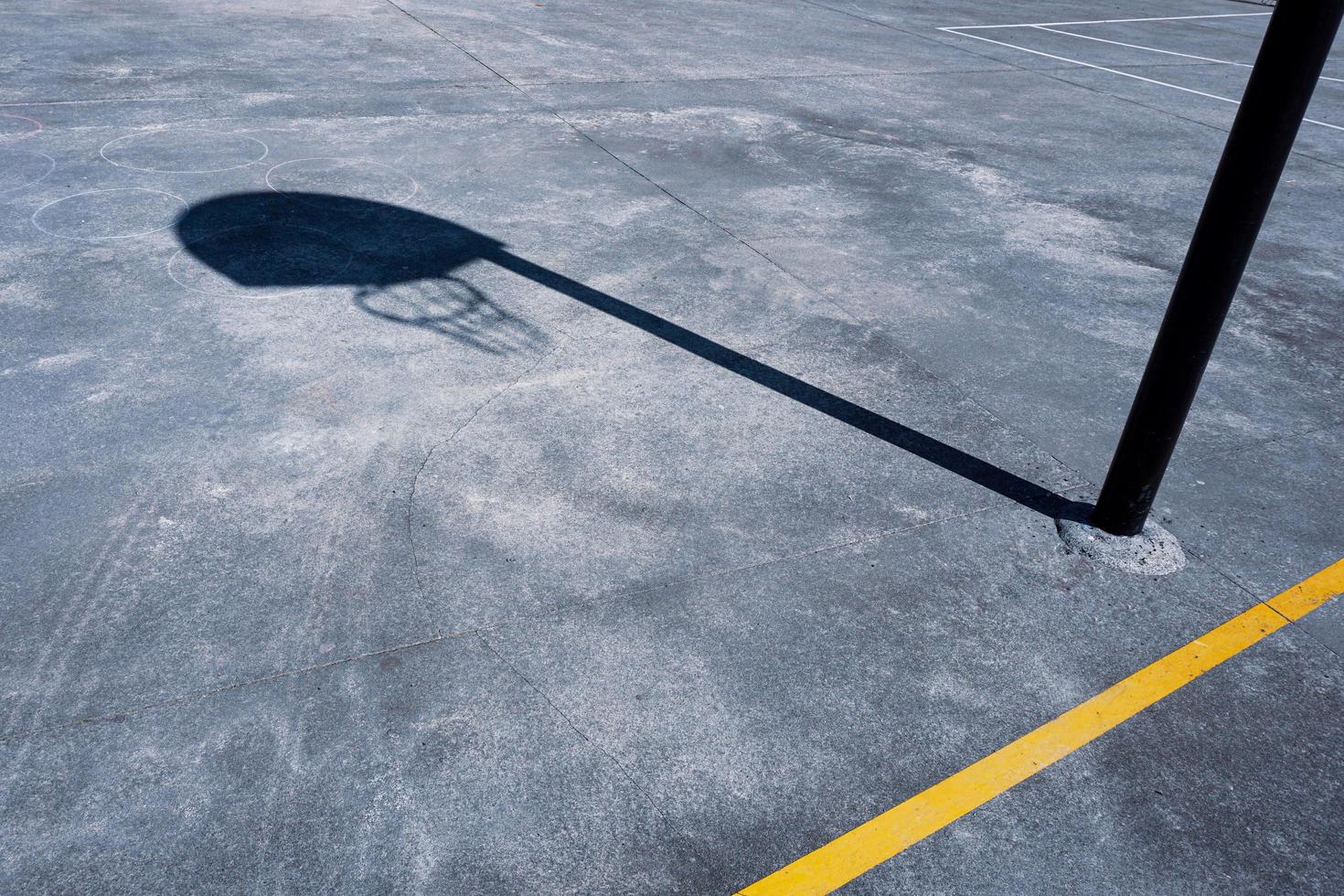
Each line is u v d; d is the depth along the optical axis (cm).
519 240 725
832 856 304
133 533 414
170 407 500
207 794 308
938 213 859
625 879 293
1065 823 321
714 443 505
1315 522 485
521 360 568
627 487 466
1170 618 414
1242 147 354
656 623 388
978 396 573
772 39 1522
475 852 297
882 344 623
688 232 768
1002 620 405
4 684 339
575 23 1516
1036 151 1063
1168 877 306
